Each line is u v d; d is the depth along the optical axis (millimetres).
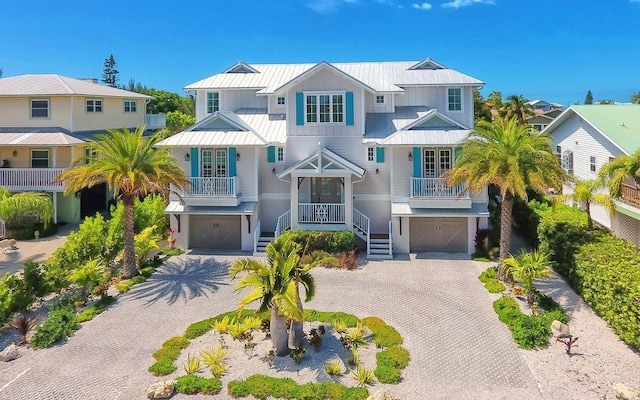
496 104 74625
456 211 24781
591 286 16844
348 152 26828
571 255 19188
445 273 22250
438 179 24578
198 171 26234
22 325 15852
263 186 27547
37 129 34344
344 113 26688
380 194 26797
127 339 15883
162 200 28562
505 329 16234
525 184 19500
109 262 23031
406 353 14469
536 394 12438
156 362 14133
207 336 15977
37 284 18156
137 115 42625
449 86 29953
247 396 12531
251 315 17078
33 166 33219
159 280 21547
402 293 19750
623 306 14539
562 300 18266
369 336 15711
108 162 20625
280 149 27391
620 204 23828
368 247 25125
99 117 37594
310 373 13625
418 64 32312
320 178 27203
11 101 34625
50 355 14852
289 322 15211
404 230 25719
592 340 15133
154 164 20984
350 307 18359
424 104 30500
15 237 29031
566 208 26375
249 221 26328
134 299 19297
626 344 14805
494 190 32406
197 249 26875
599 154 28047
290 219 26594
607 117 28812
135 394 12688
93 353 14945
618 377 13070
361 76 31672
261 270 14648
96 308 18188
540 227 22938
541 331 15273
